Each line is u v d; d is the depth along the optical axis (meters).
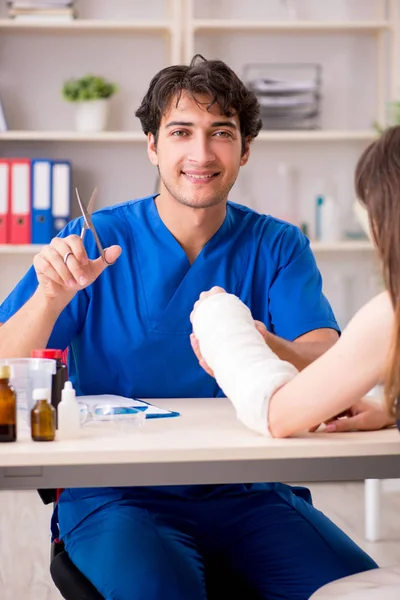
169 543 1.59
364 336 1.33
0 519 3.51
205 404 1.79
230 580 1.74
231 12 4.47
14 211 4.17
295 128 4.38
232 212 2.04
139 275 1.94
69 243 1.66
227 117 1.87
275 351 1.82
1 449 1.29
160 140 1.91
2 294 4.47
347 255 4.57
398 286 1.27
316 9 4.50
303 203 4.56
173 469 1.30
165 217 1.95
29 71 4.43
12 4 4.22
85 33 4.39
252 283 2.02
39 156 4.46
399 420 1.29
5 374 1.35
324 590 1.29
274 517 1.72
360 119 4.53
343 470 1.35
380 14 4.46
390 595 1.24
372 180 1.28
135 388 1.92
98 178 4.48
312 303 2.04
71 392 1.41
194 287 1.95
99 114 4.29
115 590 1.47
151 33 4.39
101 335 1.93
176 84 1.86
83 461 1.28
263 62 4.50
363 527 3.43
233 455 1.31
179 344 1.92
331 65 4.52
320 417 1.37
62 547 1.77
